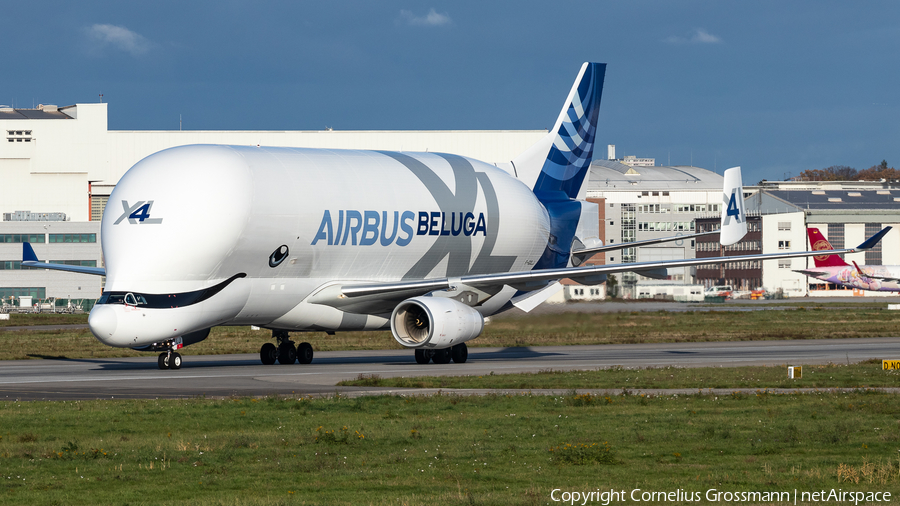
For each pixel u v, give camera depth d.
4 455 65.50
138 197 134.38
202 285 134.12
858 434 74.25
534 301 182.25
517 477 58.19
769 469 60.22
